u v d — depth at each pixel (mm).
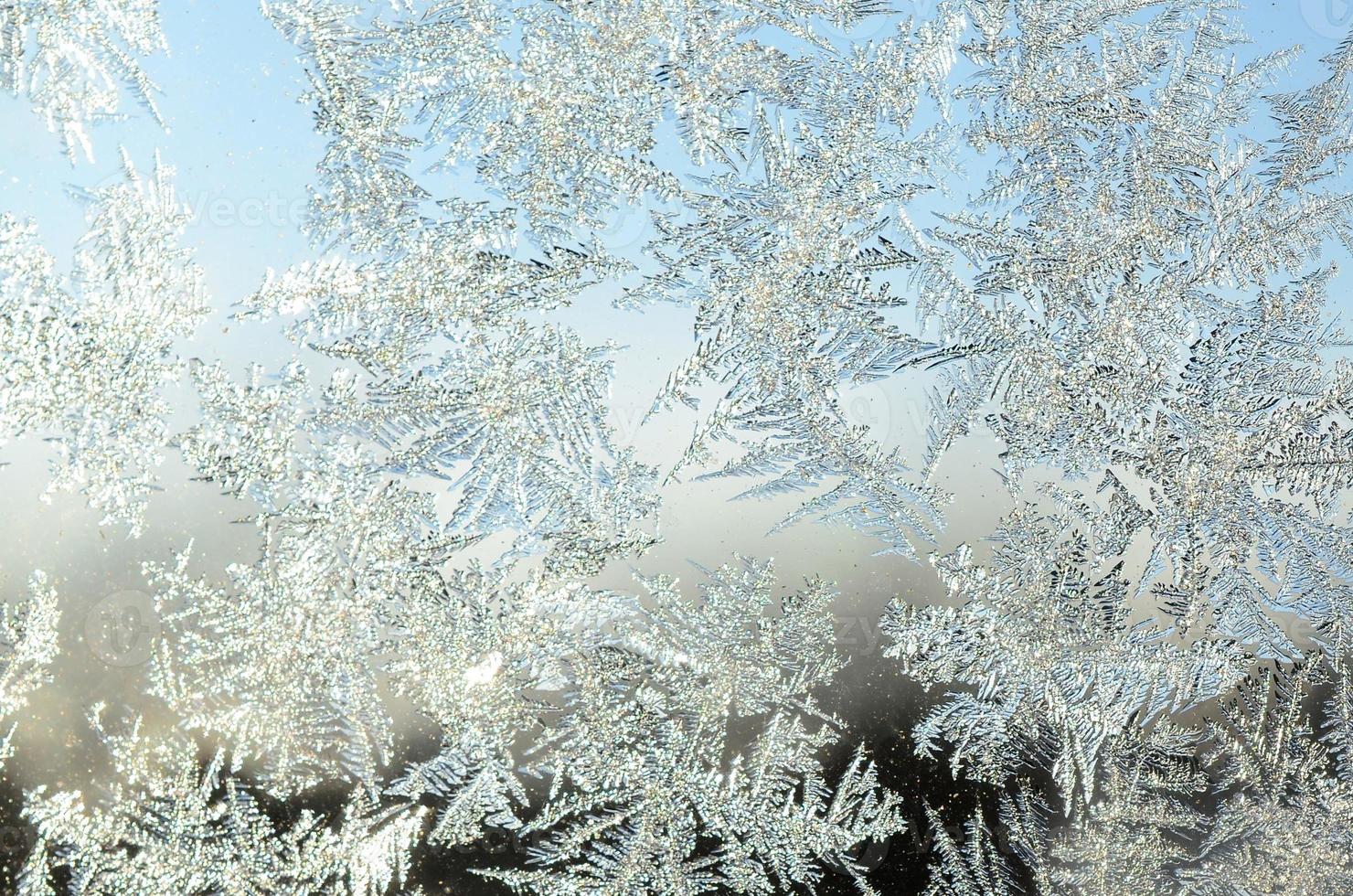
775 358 203
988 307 206
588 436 201
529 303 200
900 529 206
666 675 202
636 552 202
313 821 197
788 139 203
